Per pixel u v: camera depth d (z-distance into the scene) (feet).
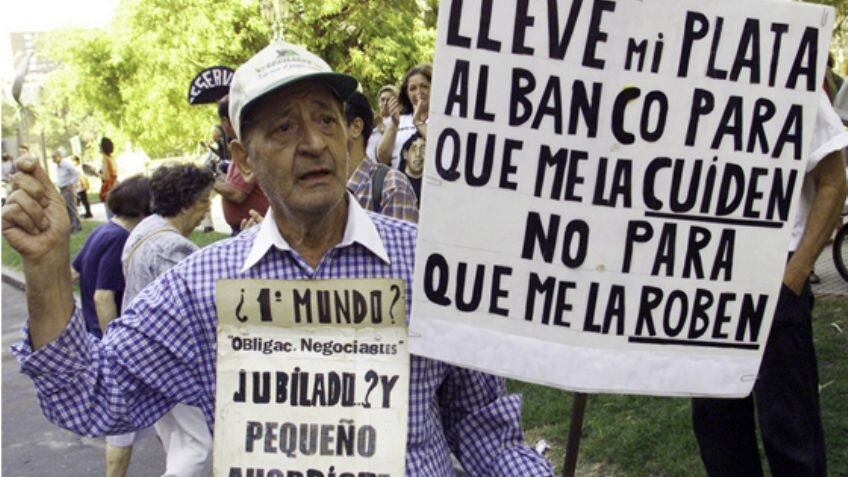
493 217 5.39
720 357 5.63
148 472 15.78
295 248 5.74
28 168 4.91
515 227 5.41
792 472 9.07
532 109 5.32
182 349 5.67
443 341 5.45
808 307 9.05
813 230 8.77
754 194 5.54
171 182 11.85
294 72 5.26
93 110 71.51
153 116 61.72
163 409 5.76
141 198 12.89
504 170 5.35
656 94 5.36
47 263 4.97
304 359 5.60
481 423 5.96
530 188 5.38
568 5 5.24
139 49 62.69
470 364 5.46
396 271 5.70
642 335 5.54
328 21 53.57
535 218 5.40
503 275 5.44
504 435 5.93
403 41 54.49
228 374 5.61
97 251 12.73
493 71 5.27
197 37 55.52
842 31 23.91
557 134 5.34
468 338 5.45
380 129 16.90
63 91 69.56
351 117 11.41
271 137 5.40
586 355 5.50
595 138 5.37
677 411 14.06
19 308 32.96
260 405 5.60
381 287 5.62
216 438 5.58
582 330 5.49
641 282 5.50
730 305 5.61
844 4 21.70
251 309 5.63
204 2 55.83
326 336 5.64
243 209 14.29
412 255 5.77
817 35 5.42
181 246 11.61
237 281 5.63
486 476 5.89
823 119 8.55
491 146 5.34
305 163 5.37
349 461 5.52
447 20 5.23
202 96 16.51
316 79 5.33
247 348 5.63
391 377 5.58
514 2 5.23
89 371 5.32
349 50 54.54
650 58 5.32
